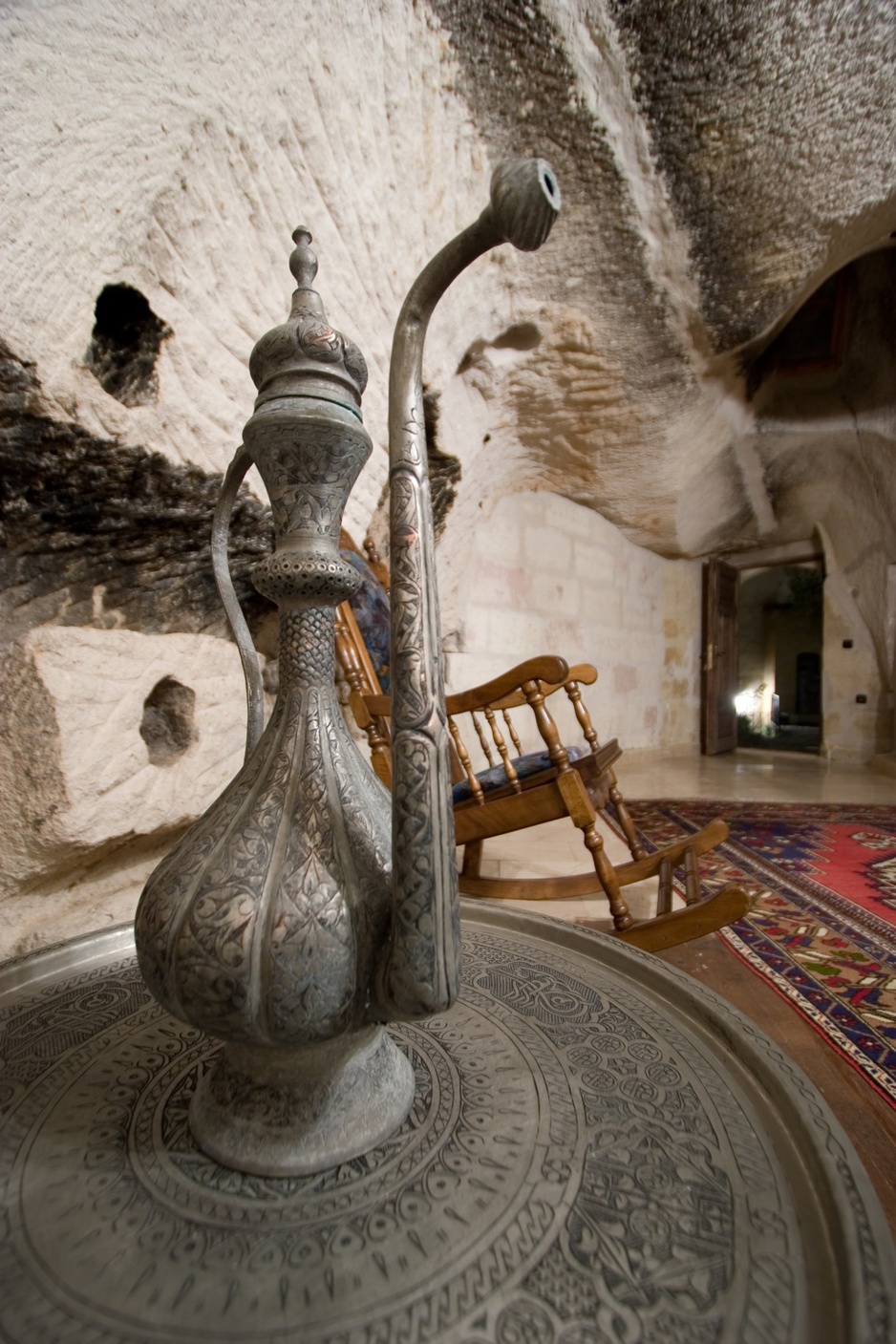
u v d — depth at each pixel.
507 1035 0.58
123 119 0.83
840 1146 0.41
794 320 3.50
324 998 0.38
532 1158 0.42
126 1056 0.55
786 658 12.38
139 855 1.15
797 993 1.14
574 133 1.68
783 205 2.04
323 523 0.45
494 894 1.62
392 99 1.31
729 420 3.48
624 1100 0.49
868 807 2.93
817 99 1.74
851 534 4.72
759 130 1.79
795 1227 0.37
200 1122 0.44
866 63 1.67
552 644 3.55
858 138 1.88
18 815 0.91
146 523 1.06
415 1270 0.34
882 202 2.20
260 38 0.98
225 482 0.59
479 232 0.36
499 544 3.15
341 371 0.44
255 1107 0.43
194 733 1.17
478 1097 0.49
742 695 12.23
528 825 1.29
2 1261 0.34
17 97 0.72
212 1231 0.36
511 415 2.67
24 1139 0.44
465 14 1.34
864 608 4.81
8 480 0.86
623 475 3.44
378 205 1.39
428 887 0.37
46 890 0.99
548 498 3.54
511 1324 0.31
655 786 3.60
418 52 1.32
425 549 0.39
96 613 1.08
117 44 0.80
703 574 5.20
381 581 1.69
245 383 1.16
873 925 1.47
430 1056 0.54
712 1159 0.42
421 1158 0.42
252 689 0.61
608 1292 0.33
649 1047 0.56
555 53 1.48
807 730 11.44
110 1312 0.31
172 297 1.00
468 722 2.82
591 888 1.55
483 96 1.53
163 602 1.19
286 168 1.13
